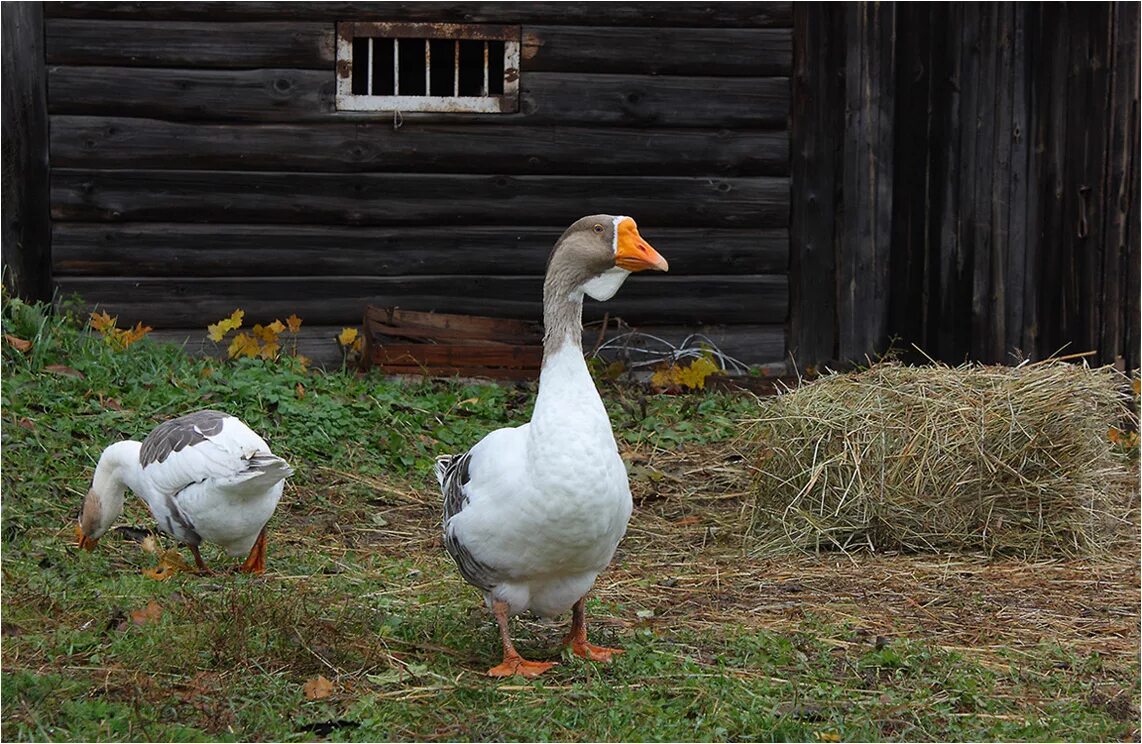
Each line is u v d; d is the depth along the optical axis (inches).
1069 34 427.2
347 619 201.3
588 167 415.5
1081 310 436.5
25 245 394.3
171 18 394.3
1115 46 428.8
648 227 419.5
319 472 303.0
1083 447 272.8
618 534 186.7
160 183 399.9
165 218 401.4
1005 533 268.8
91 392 323.3
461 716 171.6
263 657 186.5
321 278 410.9
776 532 277.1
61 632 191.2
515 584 188.5
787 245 426.3
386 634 200.1
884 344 431.8
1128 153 431.8
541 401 180.1
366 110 405.1
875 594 239.1
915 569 256.2
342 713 171.0
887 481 271.4
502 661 193.9
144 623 195.0
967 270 432.1
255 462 214.1
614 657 193.2
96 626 197.3
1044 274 434.6
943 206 429.7
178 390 331.0
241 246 405.7
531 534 178.9
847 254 427.8
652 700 177.6
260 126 402.3
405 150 408.5
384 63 474.9
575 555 182.2
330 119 404.8
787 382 405.4
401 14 401.1
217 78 398.6
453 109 408.5
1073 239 434.6
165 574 230.5
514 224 416.2
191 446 223.1
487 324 408.2
